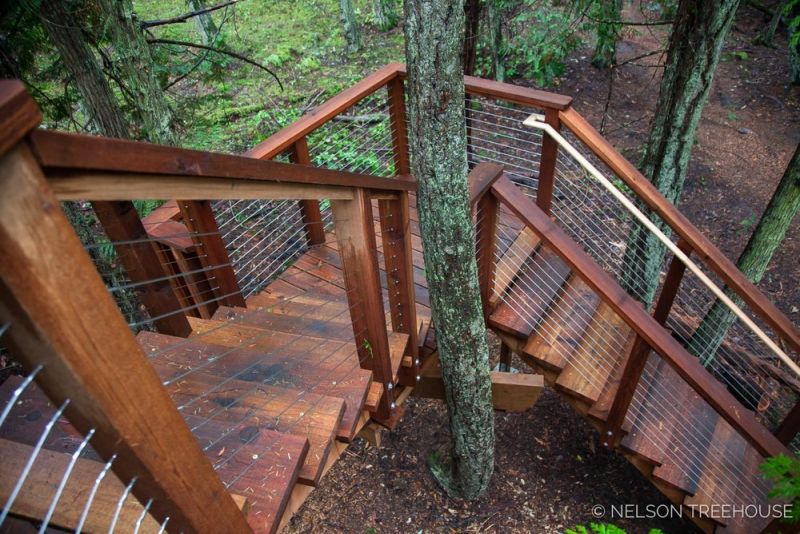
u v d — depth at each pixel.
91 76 3.92
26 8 3.13
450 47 1.84
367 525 3.63
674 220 3.09
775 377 5.01
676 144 4.12
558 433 4.27
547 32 6.66
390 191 1.95
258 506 1.37
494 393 3.24
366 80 3.50
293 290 3.23
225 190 1.04
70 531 1.11
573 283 3.79
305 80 9.54
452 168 2.09
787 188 3.89
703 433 3.38
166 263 2.48
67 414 0.73
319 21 11.98
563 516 3.70
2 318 0.63
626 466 4.03
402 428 4.26
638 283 4.93
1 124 0.53
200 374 1.89
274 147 2.83
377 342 1.99
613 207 6.54
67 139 0.64
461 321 2.54
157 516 0.93
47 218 0.62
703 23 3.54
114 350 0.74
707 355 4.79
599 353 3.34
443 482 3.78
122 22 3.68
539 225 2.77
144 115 4.09
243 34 11.25
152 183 0.84
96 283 0.70
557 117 3.31
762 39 10.18
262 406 1.74
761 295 2.91
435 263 2.36
